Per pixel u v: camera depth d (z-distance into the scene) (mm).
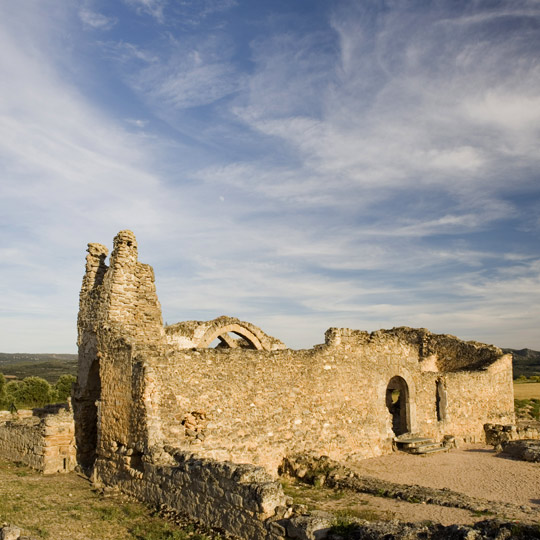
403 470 22188
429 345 41188
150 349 19234
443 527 10555
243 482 12617
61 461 22141
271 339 30781
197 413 19281
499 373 36625
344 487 18797
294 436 22281
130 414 18500
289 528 11062
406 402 29328
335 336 25281
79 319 23812
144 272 22359
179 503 14711
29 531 13062
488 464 23469
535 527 10305
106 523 14164
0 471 22016
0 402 51406
